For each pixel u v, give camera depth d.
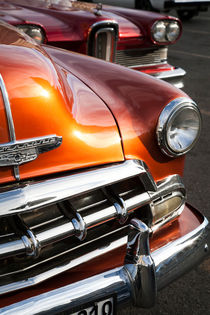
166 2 9.88
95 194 1.97
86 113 2.00
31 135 1.80
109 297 1.89
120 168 1.96
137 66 4.26
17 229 1.79
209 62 7.34
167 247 2.12
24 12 3.81
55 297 1.82
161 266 2.07
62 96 1.95
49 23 3.65
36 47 2.19
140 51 4.24
